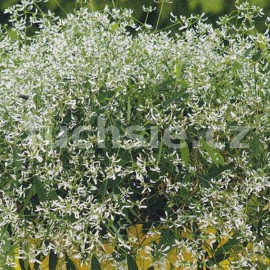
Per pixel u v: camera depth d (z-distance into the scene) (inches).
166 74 124.9
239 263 113.8
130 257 111.7
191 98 118.2
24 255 114.7
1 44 131.3
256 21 293.4
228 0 303.6
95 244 114.1
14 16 132.0
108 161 113.3
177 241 111.8
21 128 111.9
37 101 118.0
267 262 122.6
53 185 117.8
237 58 125.4
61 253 110.7
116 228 117.4
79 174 111.7
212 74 123.5
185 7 307.0
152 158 111.3
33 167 115.8
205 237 113.9
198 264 117.6
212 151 111.4
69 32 127.6
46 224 112.7
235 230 116.6
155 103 121.7
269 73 126.7
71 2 291.3
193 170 115.0
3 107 117.6
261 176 115.4
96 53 120.3
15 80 120.2
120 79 115.3
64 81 121.9
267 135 120.1
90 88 118.6
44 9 292.4
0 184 118.6
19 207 118.4
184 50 126.3
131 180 117.6
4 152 115.8
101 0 295.4
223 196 116.3
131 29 302.4
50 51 128.7
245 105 119.0
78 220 110.6
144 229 118.0
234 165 121.1
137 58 123.6
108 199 111.1
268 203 119.0
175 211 119.0
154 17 307.1
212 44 126.3
